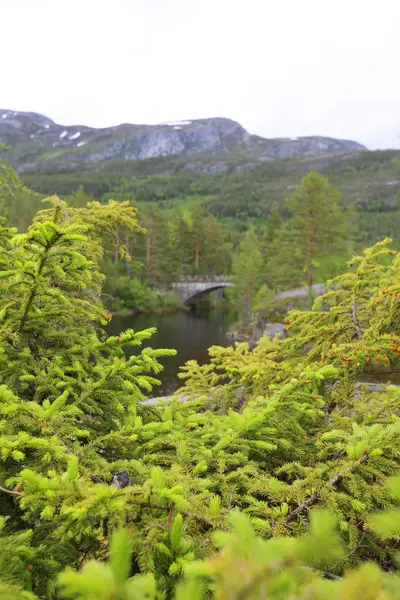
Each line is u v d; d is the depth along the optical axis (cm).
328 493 175
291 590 65
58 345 301
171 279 4944
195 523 150
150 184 18175
